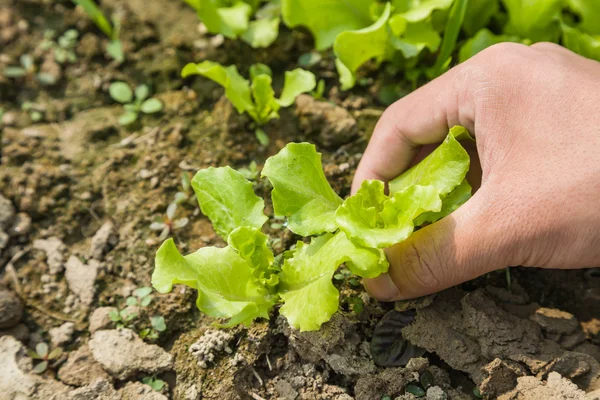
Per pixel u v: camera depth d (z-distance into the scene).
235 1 0.45
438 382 0.36
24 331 0.39
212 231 0.41
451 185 0.35
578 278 0.39
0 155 0.43
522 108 0.35
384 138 0.38
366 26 0.43
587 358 0.35
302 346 0.37
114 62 0.46
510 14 0.42
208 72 0.40
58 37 0.47
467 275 0.35
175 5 0.47
